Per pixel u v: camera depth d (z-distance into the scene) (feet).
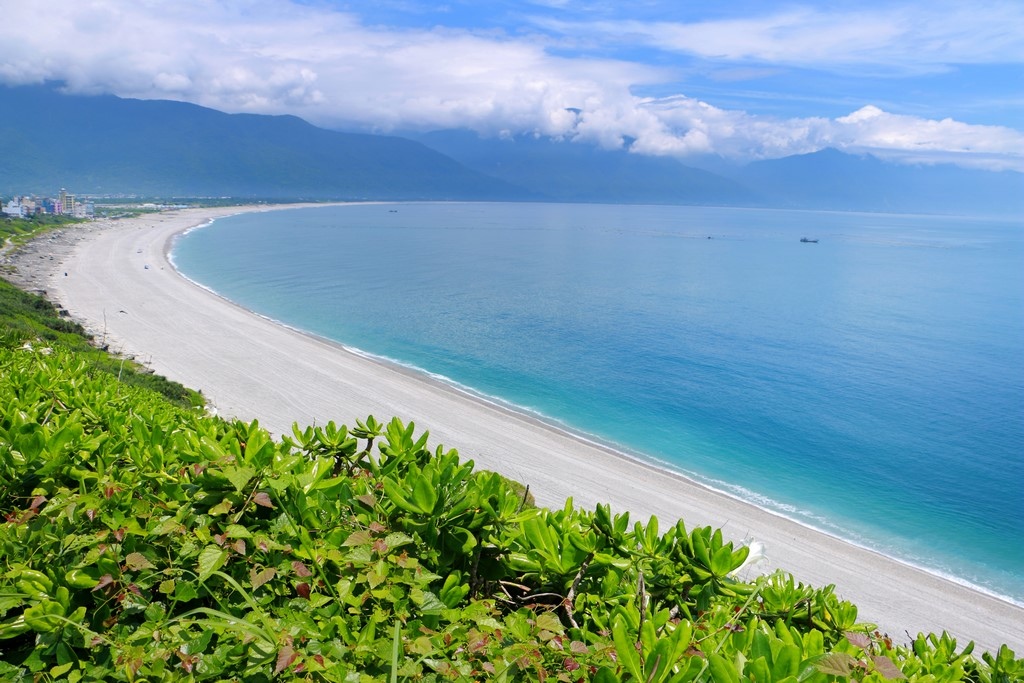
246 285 447.42
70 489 15.26
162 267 469.16
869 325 378.73
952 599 119.03
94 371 31.86
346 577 11.45
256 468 13.75
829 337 343.67
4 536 12.16
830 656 8.52
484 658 10.52
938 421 223.10
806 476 176.14
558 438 183.32
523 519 13.50
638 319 373.20
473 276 529.86
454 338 313.12
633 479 159.22
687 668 8.77
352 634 10.68
